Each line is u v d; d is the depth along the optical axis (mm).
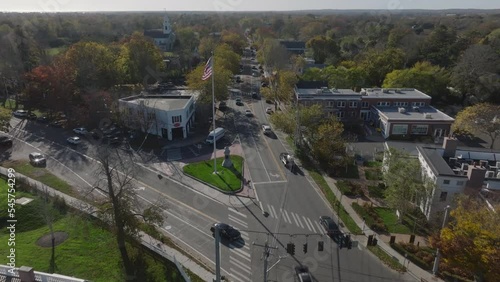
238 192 51531
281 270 36031
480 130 71500
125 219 35938
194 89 83562
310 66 122875
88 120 75000
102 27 159000
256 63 152750
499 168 47656
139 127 73188
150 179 55031
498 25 165625
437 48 121188
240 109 92125
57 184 52406
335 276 35438
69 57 83562
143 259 36469
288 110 75500
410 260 37875
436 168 44125
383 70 106625
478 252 29719
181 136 72500
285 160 60125
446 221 35656
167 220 44469
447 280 35188
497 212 32250
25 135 72250
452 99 100062
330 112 79000
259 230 42656
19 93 92750
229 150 62562
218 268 28109
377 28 156000
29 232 40969
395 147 55281
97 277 33594
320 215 46094
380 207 48312
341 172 58281
